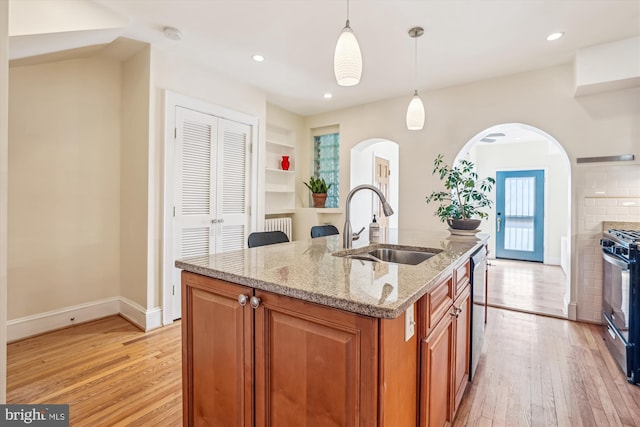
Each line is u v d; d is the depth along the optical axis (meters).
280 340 1.08
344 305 0.90
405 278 1.15
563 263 5.18
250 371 1.15
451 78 3.39
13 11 1.89
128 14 2.28
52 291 2.71
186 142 2.98
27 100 2.57
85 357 2.25
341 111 4.54
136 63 2.86
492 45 2.69
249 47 2.76
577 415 1.70
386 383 0.90
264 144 3.83
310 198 4.99
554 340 2.62
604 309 2.73
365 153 5.02
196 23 2.40
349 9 2.20
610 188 2.87
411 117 2.44
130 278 2.95
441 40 2.62
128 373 2.05
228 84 3.39
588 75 2.70
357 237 2.35
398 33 2.51
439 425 1.34
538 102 3.15
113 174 3.05
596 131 2.91
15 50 2.14
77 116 2.83
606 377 2.07
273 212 4.45
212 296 1.29
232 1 2.13
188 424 1.38
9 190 2.50
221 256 1.58
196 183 3.08
